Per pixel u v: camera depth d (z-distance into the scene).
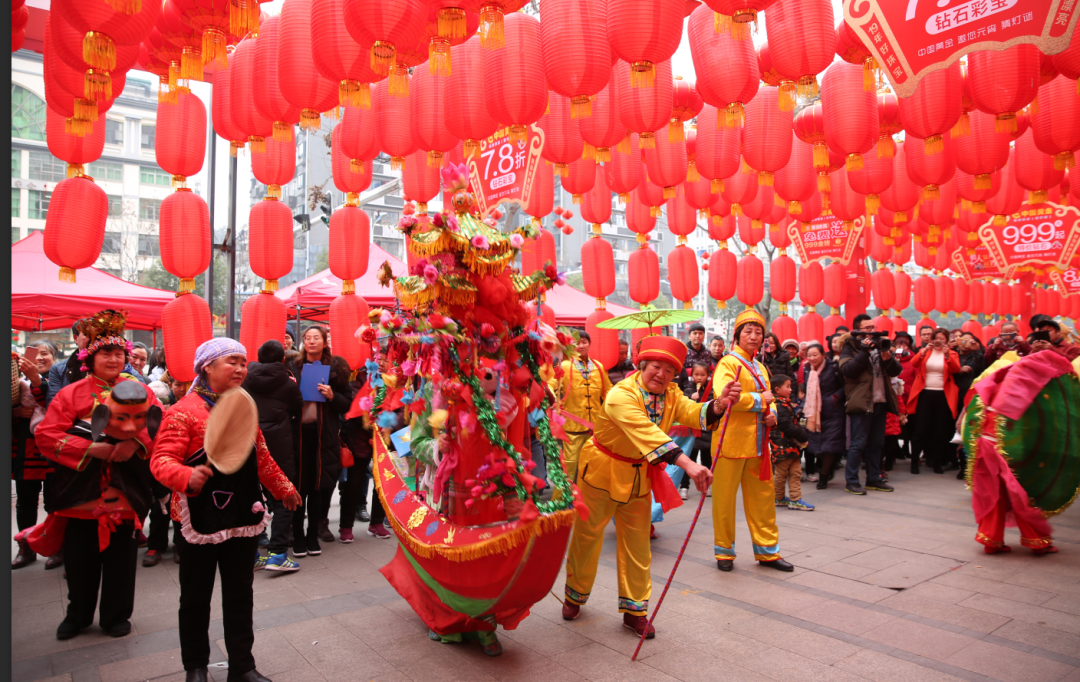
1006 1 3.50
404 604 4.09
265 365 4.78
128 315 8.71
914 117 4.61
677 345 3.70
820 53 4.00
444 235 2.98
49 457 3.36
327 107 4.28
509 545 2.78
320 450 5.12
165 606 4.10
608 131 5.04
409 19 3.44
